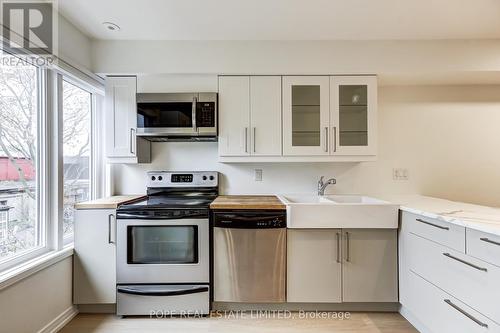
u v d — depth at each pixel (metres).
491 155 2.67
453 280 1.53
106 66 2.34
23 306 1.63
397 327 1.97
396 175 2.71
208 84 2.41
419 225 1.83
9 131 1.68
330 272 2.10
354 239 2.10
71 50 2.07
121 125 2.40
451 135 2.69
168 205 2.13
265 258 2.09
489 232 1.28
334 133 2.38
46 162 1.94
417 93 2.70
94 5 1.84
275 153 2.40
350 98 2.40
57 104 2.00
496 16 1.98
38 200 1.91
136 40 2.35
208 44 2.37
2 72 1.65
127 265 2.09
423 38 2.31
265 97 2.40
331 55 2.36
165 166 2.73
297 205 2.06
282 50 2.37
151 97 2.38
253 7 1.88
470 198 2.67
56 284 1.92
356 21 2.05
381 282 2.10
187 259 2.11
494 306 1.28
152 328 1.96
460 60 2.31
